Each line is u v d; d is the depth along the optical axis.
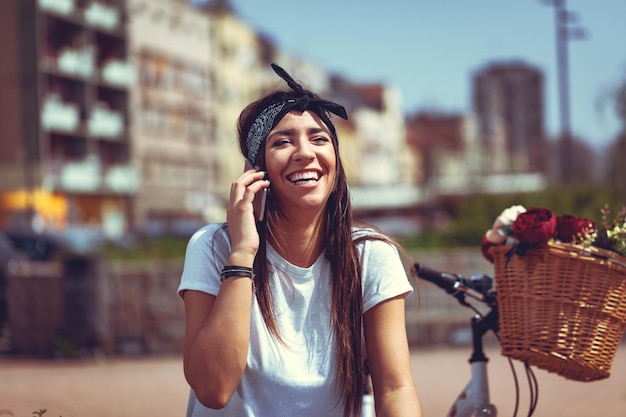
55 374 10.34
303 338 2.99
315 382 2.95
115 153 58.06
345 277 3.04
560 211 19.12
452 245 17.19
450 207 33.59
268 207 3.07
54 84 52.72
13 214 46.56
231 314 2.85
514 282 3.44
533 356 3.41
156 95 61.34
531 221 3.35
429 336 12.72
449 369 10.41
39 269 13.35
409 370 3.05
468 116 122.00
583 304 3.36
